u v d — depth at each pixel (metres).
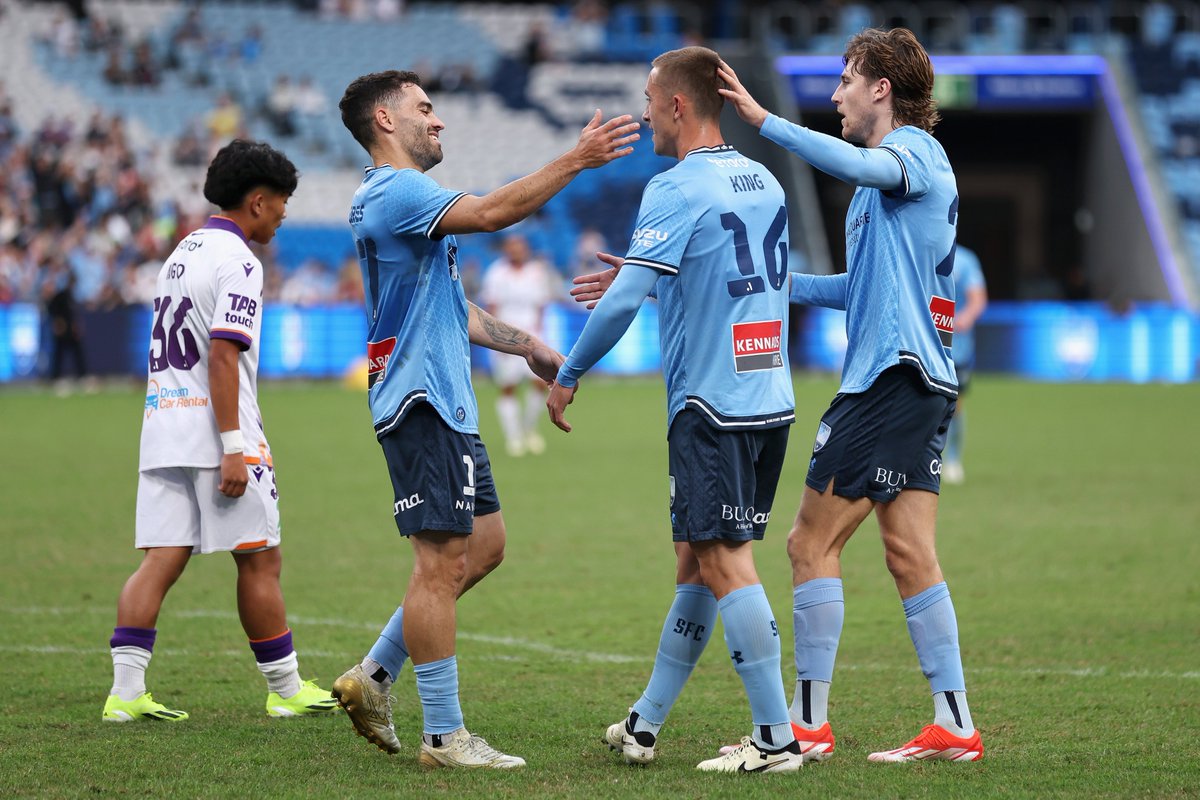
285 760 17.14
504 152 118.12
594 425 69.94
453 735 16.84
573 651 23.73
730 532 16.44
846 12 130.88
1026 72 122.88
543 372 19.25
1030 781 15.97
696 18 135.62
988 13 131.12
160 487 19.61
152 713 19.25
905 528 17.39
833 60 123.31
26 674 21.91
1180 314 103.69
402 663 17.58
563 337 98.00
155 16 119.12
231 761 17.03
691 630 17.08
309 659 23.14
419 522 16.81
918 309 17.05
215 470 19.42
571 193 115.44
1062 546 34.88
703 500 16.44
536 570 31.69
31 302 90.94
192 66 116.12
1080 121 134.62
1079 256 137.38
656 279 16.39
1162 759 16.95
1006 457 55.72
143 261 97.25
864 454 17.03
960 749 16.95
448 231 16.62
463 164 117.00
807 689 17.25
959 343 47.31
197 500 19.55
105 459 53.44
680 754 17.56
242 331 19.16
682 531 16.67
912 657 23.14
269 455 19.98
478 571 18.38
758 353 16.62
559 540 35.91
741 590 16.50
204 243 19.58
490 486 18.30
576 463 53.88
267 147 19.95
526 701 20.33
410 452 16.92
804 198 120.44
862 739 18.25
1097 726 18.73
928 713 19.55
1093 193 130.00
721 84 17.06
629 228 114.50
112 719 19.11
